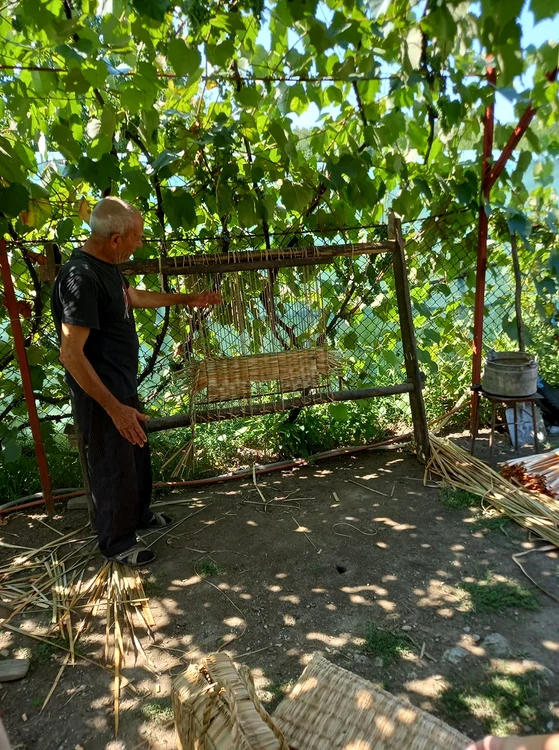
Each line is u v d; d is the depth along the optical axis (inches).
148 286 149.6
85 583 107.3
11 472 149.1
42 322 143.5
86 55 105.4
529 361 145.8
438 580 101.2
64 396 151.0
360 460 159.3
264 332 141.3
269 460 162.2
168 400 163.6
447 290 171.6
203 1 97.4
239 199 137.3
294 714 64.6
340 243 161.9
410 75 113.7
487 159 147.6
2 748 35.0
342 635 88.7
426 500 132.1
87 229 144.4
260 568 108.3
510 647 83.8
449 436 173.2
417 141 152.4
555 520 116.6
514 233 150.6
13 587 106.3
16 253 134.9
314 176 143.5
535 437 151.3
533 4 79.5
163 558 113.7
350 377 176.6
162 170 127.0
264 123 147.3
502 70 91.7
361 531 119.7
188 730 53.6
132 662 86.2
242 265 132.3
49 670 85.6
